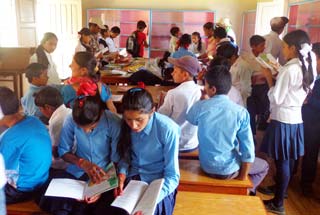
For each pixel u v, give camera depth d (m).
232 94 3.04
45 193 1.68
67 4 8.54
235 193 2.09
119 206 1.56
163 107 2.42
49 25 7.73
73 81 2.38
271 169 3.46
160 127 1.68
